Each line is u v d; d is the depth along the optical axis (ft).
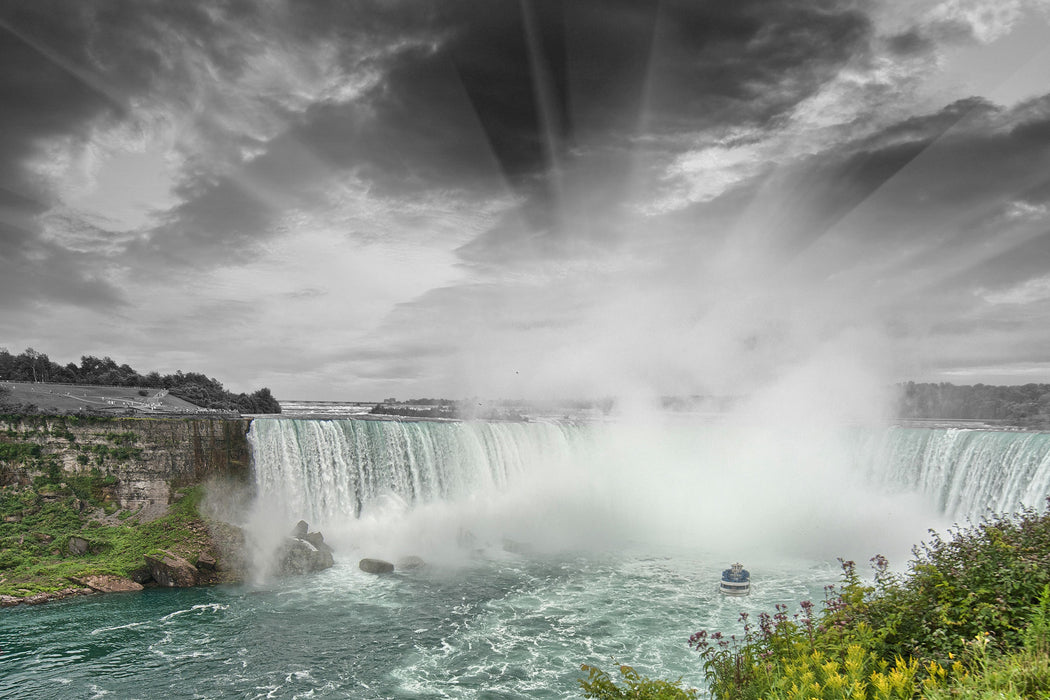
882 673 30.48
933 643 34.45
